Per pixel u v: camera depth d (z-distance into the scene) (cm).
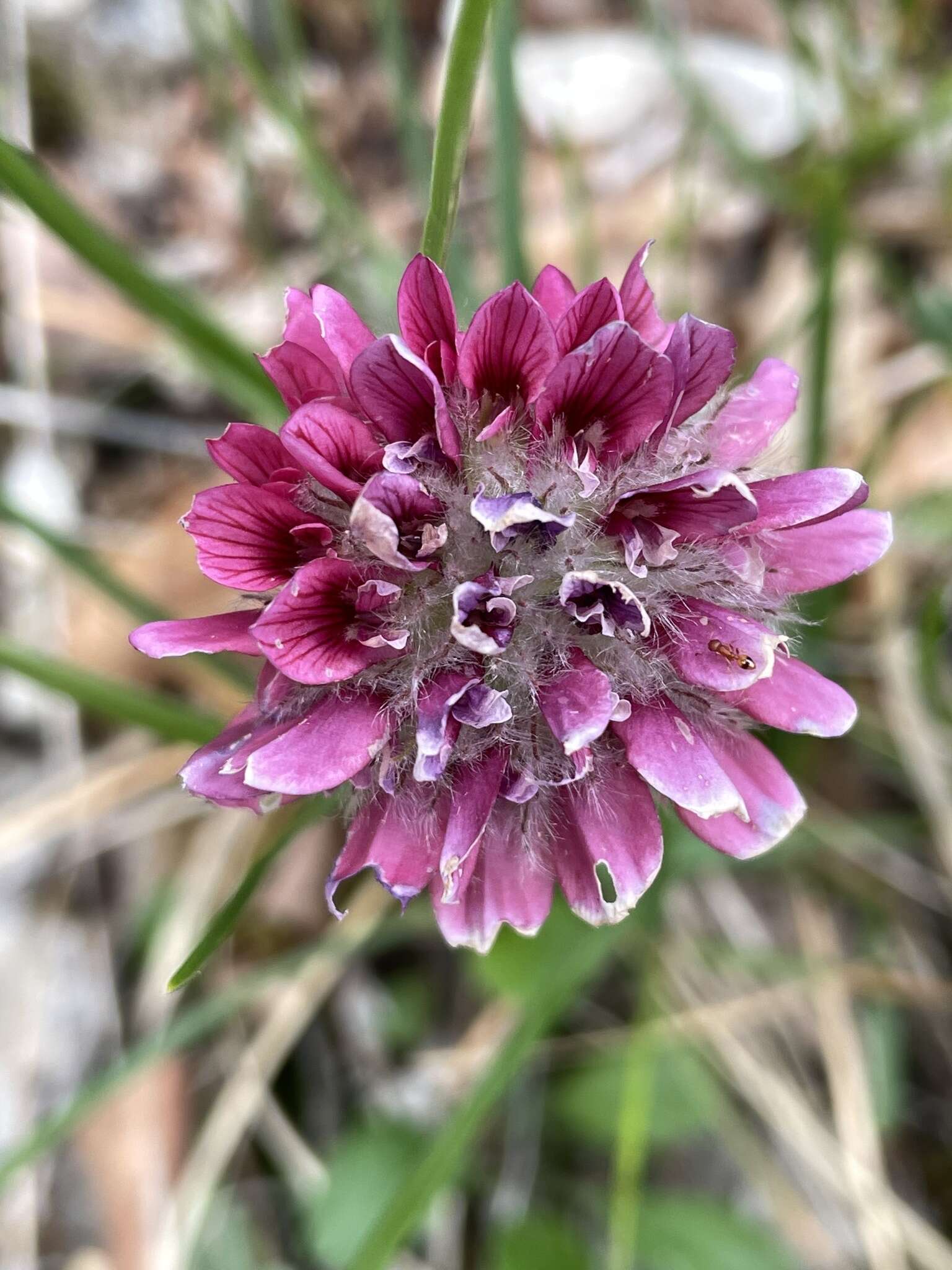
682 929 7
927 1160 7
